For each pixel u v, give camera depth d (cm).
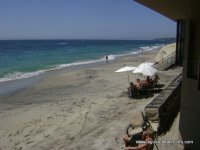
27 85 2483
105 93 1852
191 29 789
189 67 809
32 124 1282
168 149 820
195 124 770
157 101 1011
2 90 2270
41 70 3672
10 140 1112
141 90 1608
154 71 1608
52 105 1641
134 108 1359
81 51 8812
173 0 834
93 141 1004
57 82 2558
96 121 1225
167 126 998
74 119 1288
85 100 1677
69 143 1018
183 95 841
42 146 1020
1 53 7569
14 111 1570
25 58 5869
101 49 10319
